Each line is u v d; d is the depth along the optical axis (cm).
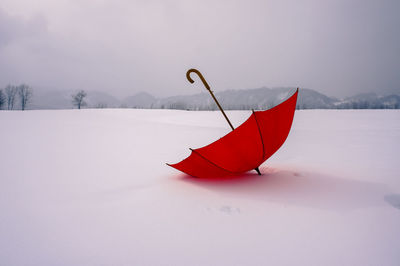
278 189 244
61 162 431
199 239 152
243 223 174
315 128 1151
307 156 459
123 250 141
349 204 204
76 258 133
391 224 167
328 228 164
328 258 130
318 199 216
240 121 1630
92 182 292
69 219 185
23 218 188
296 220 177
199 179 289
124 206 210
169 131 1053
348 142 681
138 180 296
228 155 257
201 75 259
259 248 141
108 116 1886
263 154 263
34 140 736
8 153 523
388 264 123
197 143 712
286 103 275
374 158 426
